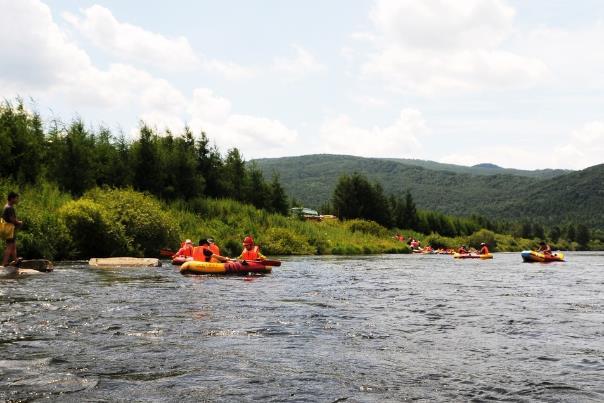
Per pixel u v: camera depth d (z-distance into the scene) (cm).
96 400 418
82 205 2411
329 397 441
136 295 1091
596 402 439
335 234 5250
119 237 2489
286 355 593
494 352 628
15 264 1527
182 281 1453
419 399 442
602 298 1220
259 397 436
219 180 4606
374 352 619
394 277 1827
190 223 3438
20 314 816
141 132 3791
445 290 1383
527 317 907
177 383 472
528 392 466
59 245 2245
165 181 3919
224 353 594
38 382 464
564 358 599
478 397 450
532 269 2569
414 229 9219
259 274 1816
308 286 1410
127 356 570
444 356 604
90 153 3309
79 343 629
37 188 2698
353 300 1123
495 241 9400
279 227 4250
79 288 1185
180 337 677
